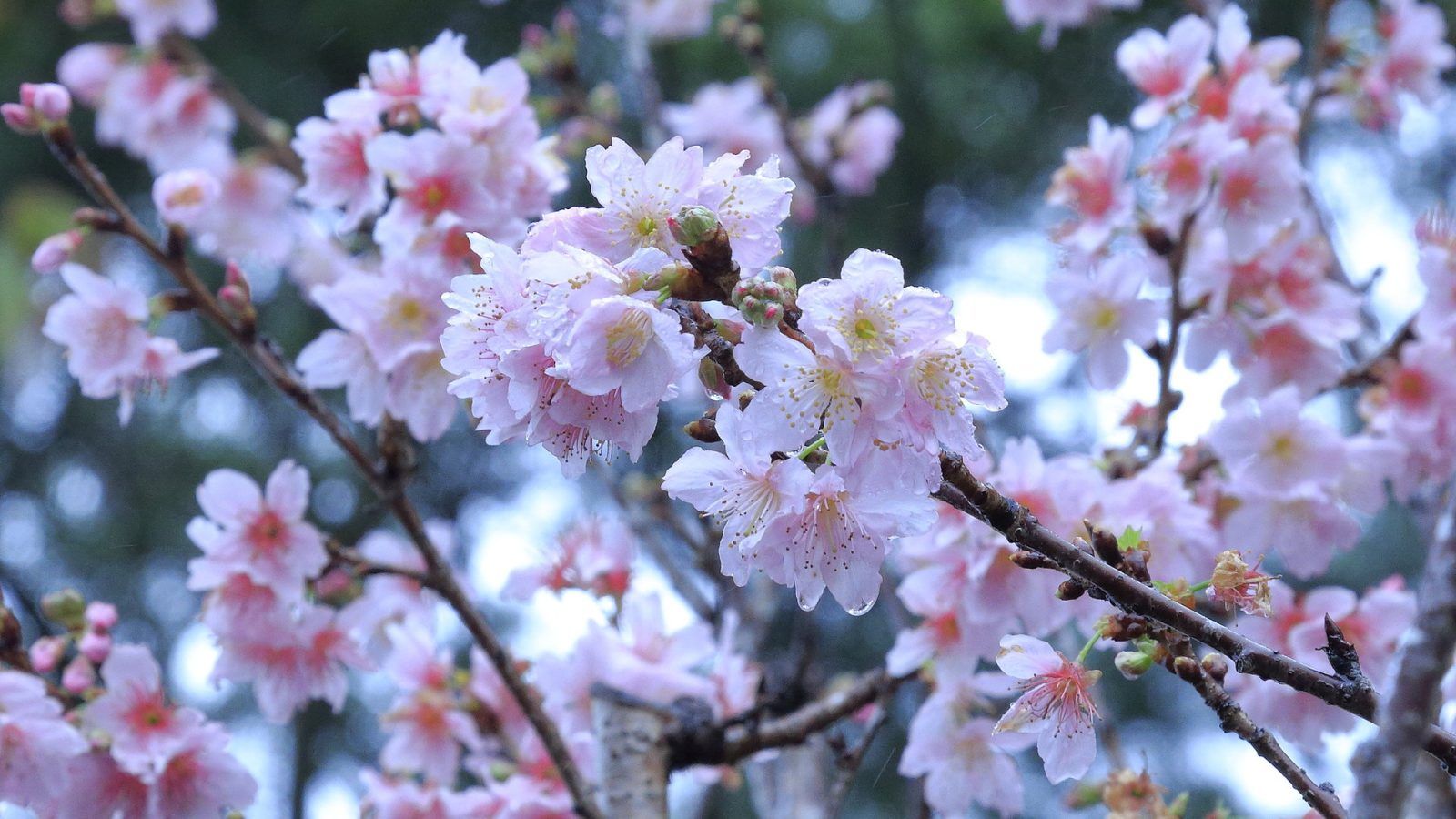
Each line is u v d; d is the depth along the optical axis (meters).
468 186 1.19
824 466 1.02
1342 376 1.27
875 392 1.00
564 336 1.00
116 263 1.86
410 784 1.24
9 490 1.99
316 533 1.20
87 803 1.17
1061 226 1.27
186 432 1.99
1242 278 1.26
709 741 1.21
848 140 1.63
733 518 1.02
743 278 1.01
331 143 1.22
